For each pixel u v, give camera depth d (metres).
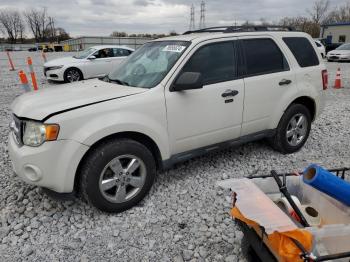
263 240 2.26
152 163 3.52
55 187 3.10
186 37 4.07
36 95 3.58
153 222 3.27
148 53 4.18
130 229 3.18
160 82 3.58
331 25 41.59
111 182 3.28
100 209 3.30
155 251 2.88
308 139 5.64
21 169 3.10
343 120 6.84
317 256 1.95
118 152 3.23
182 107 3.65
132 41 54.50
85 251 2.89
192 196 3.75
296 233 1.97
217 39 4.02
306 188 2.63
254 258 2.51
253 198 2.29
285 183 2.68
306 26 62.06
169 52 3.90
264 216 2.10
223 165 4.55
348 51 21.69
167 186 3.97
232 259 2.76
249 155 4.88
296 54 4.79
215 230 3.14
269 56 4.47
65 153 3.03
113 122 3.17
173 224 3.24
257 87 4.25
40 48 60.59
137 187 3.47
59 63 12.38
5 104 8.41
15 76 14.55
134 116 3.31
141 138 3.52
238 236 3.05
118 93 3.41
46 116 3.01
